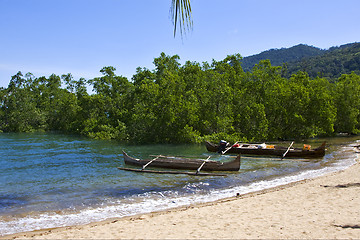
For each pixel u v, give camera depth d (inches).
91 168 735.7
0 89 2234.3
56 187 549.3
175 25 112.7
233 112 1476.4
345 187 491.2
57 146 1227.2
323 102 1515.7
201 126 1413.6
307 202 407.2
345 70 6594.5
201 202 446.0
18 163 809.5
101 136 1583.4
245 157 900.0
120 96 2026.3
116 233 299.1
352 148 1112.8
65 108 2373.3
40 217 381.7
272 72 1695.4
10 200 464.1
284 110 1454.2
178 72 1705.2
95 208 421.7
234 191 516.7
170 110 1318.9
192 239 273.1
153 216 363.9
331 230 284.8
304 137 1642.5
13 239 293.9
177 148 1143.6
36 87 2689.5
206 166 693.3
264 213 359.9
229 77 1701.5
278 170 701.3
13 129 2201.0
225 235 281.3
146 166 741.3
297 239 264.1
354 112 1824.6
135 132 1408.7
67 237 292.8
